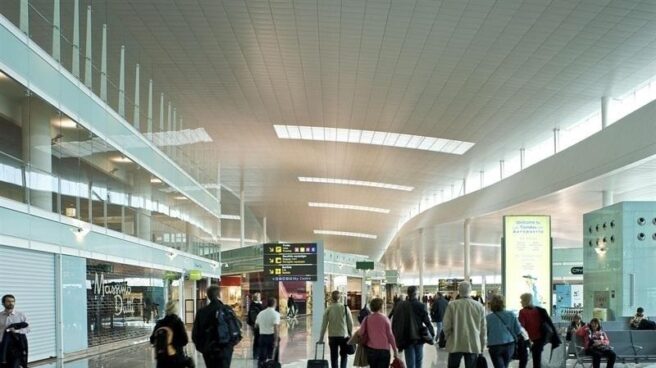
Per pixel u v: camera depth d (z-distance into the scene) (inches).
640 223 829.2
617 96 1066.1
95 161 770.8
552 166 1148.5
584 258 967.0
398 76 1046.4
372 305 370.6
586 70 944.3
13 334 395.2
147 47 957.8
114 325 835.4
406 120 1306.6
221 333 347.9
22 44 566.6
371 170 1909.4
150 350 791.1
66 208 684.7
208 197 1467.8
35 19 599.2
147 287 983.0
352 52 960.9
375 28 868.0
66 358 672.4
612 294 852.6
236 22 877.8
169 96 1149.1
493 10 780.6
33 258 616.1
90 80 753.6
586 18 773.9
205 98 1208.8
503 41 867.4
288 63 1026.7
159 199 1056.2
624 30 798.5
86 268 743.1
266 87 1152.2
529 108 1146.0
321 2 806.5
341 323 469.4
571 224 1718.8
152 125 1026.7
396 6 798.5
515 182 1334.9
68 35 689.0
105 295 802.2
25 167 592.7
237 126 1425.9
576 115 1181.7
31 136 605.9
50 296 649.0
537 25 807.7
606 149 935.7
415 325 415.8
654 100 796.0
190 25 888.9
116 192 850.1
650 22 770.2
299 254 1019.3
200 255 1364.4
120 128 858.1
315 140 1582.2
